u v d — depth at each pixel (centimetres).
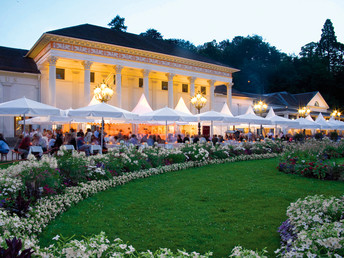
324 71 7181
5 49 3180
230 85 4172
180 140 1927
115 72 3269
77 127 2942
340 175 991
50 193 672
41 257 300
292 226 475
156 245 483
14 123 2773
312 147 1284
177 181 978
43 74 2923
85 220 600
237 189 856
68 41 2739
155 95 3812
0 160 1447
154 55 3309
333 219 434
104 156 1023
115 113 1356
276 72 7312
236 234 524
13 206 545
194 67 3722
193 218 611
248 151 1748
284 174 1102
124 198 770
